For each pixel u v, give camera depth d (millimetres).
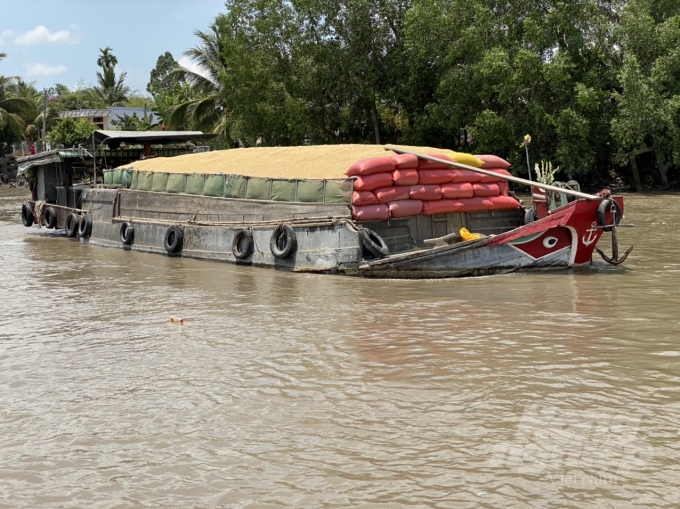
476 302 11234
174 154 23656
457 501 5363
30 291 13453
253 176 15406
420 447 6227
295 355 8844
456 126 35406
